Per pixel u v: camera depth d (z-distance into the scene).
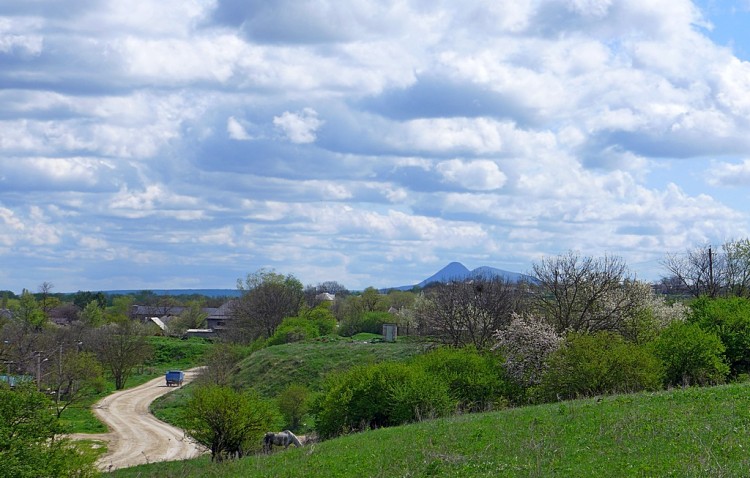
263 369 84.25
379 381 42.06
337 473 23.02
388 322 115.81
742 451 18.14
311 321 121.81
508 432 23.98
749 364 44.66
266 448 40.16
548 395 40.94
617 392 37.09
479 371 46.25
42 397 29.89
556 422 24.55
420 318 76.38
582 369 39.22
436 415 39.72
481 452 21.56
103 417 79.12
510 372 47.38
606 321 55.50
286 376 79.25
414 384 40.91
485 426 26.00
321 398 45.47
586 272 57.34
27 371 55.09
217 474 30.11
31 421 29.23
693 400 25.72
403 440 26.52
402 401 40.62
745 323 45.22
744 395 25.62
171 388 106.25
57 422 30.05
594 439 21.20
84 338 106.12
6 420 28.66
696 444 19.08
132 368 116.50
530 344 48.00
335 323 126.94
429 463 21.23
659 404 25.55
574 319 56.41
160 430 71.81
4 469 27.19
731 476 16.16
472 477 19.11
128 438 67.38
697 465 17.20
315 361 81.88
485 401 45.03
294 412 62.56
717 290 73.88
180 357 135.50
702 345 40.56
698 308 50.88
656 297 65.62
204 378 89.50
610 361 38.97
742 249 74.31
